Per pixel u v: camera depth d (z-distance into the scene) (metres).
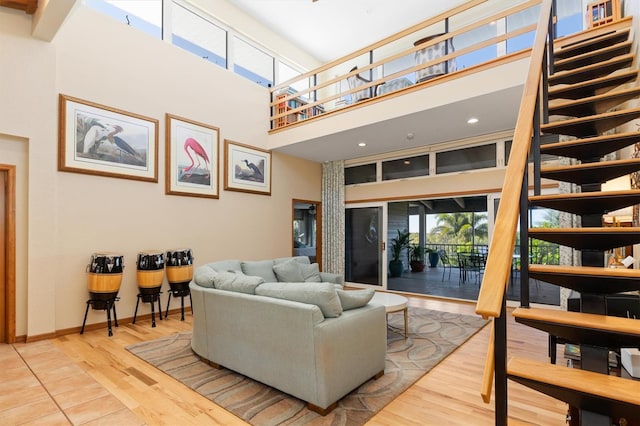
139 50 4.61
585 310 1.61
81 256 3.99
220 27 6.23
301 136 5.88
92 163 4.09
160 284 4.39
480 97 3.96
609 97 2.68
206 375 2.77
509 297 5.26
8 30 3.52
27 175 3.65
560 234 1.69
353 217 7.43
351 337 2.41
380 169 6.99
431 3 6.25
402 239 6.94
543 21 2.03
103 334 3.86
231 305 2.78
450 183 6.00
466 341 3.69
